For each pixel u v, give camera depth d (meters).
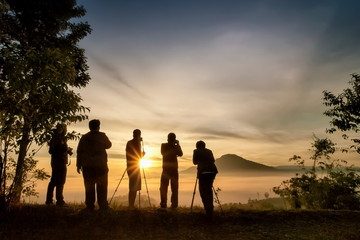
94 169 7.89
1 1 9.28
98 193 7.91
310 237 6.91
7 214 7.24
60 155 8.65
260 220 8.22
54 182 8.58
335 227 7.80
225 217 8.27
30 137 7.82
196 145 8.99
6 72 7.44
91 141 8.04
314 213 8.97
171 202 9.00
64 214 7.45
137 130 8.93
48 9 12.58
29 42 12.48
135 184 8.56
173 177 9.04
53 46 12.74
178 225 7.53
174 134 9.32
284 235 7.03
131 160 8.68
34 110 7.80
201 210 8.82
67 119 7.85
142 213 7.86
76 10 13.38
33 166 8.07
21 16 12.18
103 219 7.32
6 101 7.48
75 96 8.01
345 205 13.61
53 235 6.37
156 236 6.70
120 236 6.57
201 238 6.65
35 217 7.23
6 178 7.60
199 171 8.36
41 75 7.46
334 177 14.31
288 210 9.27
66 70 7.94
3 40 8.20
